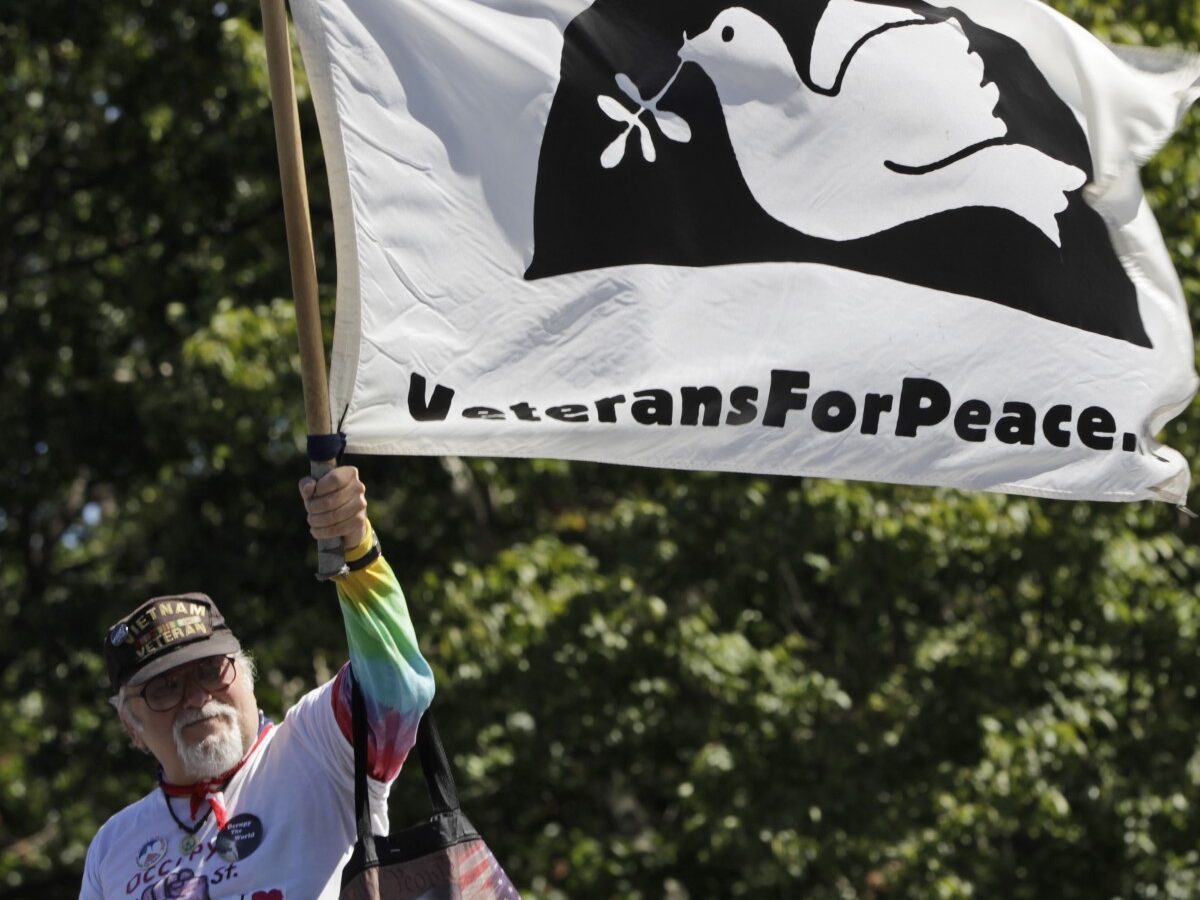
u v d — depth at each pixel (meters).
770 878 20.75
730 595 21.89
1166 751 22.08
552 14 8.73
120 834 8.06
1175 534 22.97
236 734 7.91
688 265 8.76
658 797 24.08
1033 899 22.19
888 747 21.33
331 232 23.12
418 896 7.43
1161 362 9.38
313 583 23.41
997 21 9.41
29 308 24.42
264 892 7.71
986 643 21.48
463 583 21.08
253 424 21.41
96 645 24.00
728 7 9.00
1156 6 23.44
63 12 23.52
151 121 23.92
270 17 7.45
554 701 20.98
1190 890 22.36
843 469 8.91
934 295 9.10
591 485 23.80
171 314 22.42
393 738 7.65
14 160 24.59
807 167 9.04
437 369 8.26
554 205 8.55
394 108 8.35
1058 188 9.35
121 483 24.97
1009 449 9.13
